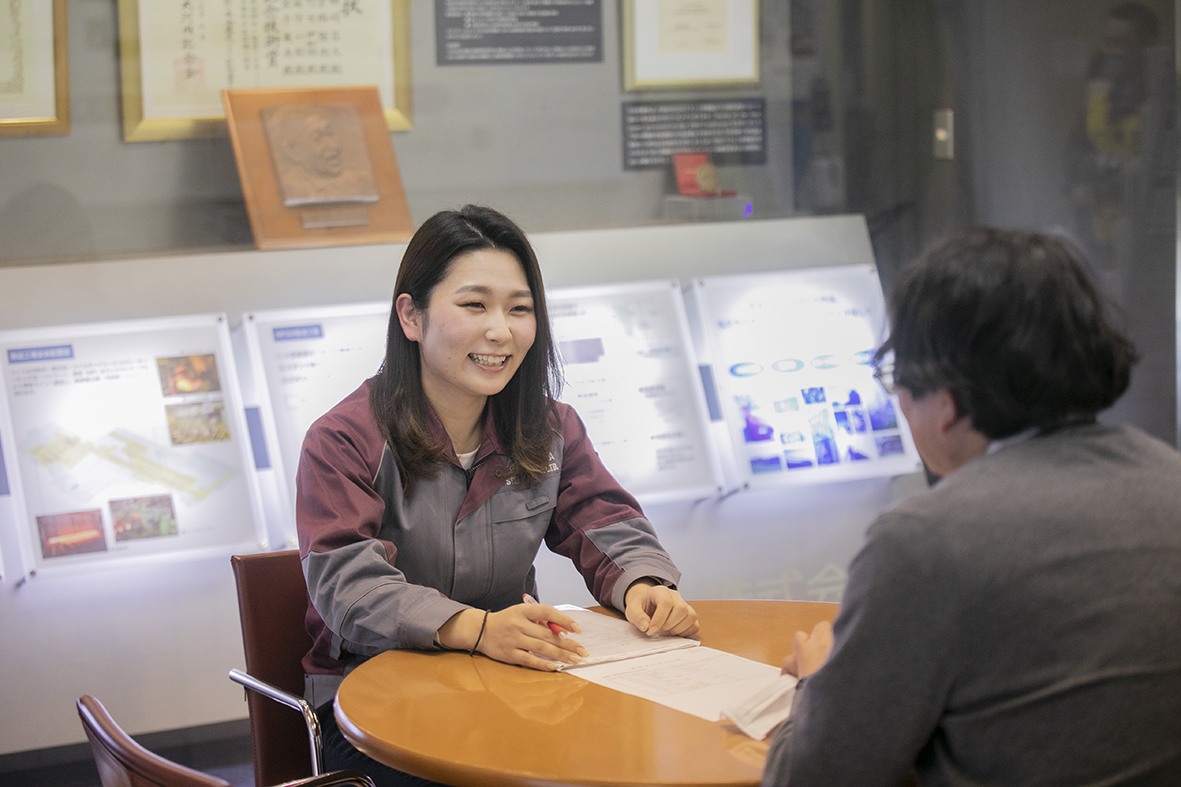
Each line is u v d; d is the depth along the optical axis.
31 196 3.57
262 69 3.75
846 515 3.63
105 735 1.21
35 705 2.77
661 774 1.05
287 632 1.82
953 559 0.93
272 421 3.13
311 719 1.55
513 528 1.79
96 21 3.59
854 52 4.31
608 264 3.77
